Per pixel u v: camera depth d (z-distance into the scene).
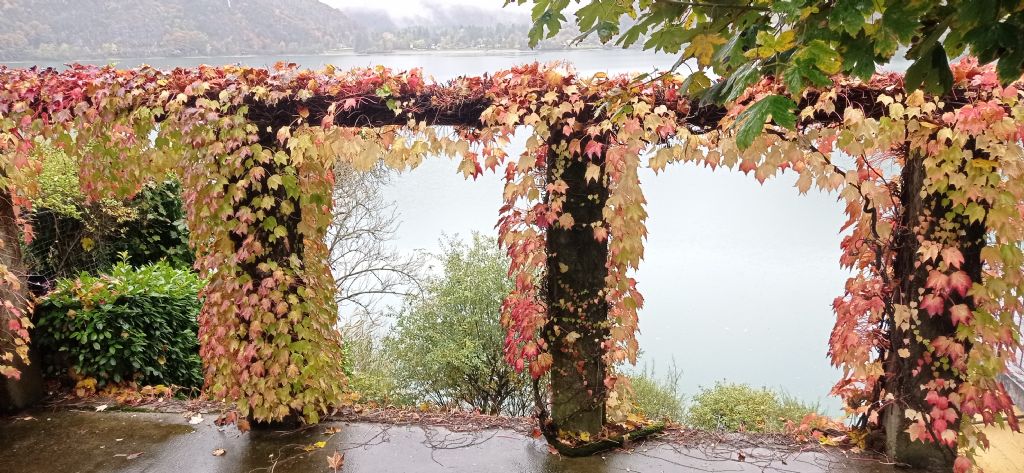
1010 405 2.90
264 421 3.75
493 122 2.97
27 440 3.65
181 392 4.69
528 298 3.41
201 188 3.28
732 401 5.32
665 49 1.61
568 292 3.35
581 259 3.32
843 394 3.44
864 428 3.46
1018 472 3.41
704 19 1.57
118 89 3.16
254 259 3.43
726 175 18.03
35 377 4.12
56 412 4.01
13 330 3.92
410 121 3.02
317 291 3.70
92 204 5.36
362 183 8.99
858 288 3.16
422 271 9.15
